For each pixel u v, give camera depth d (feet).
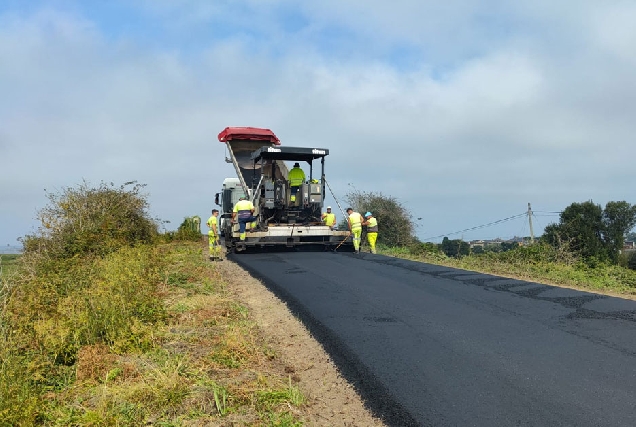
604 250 96.99
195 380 16.21
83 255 39.09
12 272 30.17
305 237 48.75
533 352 18.75
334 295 28.07
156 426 13.55
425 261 47.80
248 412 14.44
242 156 58.29
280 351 20.04
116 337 19.67
